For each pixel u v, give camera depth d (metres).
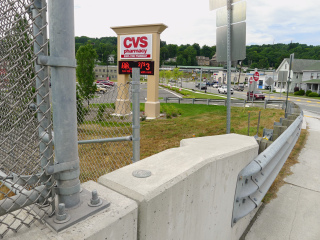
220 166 1.93
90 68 13.26
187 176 1.50
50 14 0.99
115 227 1.08
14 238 0.96
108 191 1.30
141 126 11.66
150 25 15.32
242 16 4.07
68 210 1.09
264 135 5.22
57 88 1.05
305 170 4.61
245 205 2.64
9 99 1.26
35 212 1.09
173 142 7.96
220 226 2.16
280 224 2.98
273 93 54.94
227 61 4.38
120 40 16.44
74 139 1.11
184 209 1.53
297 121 5.35
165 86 73.12
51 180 1.06
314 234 2.81
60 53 1.02
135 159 2.38
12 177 1.18
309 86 53.56
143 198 1.20
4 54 1.22
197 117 15.09
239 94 46.47
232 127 10.62
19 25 1.03
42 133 1.13
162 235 1.35
